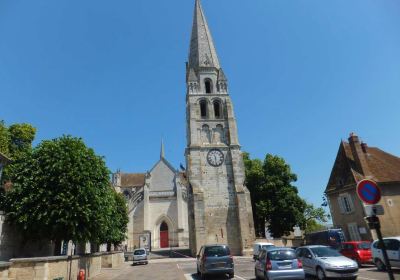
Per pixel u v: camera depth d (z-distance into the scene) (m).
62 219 20.69
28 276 16.30
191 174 44.31
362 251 22.53
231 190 44.31
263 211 46.25
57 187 21.89
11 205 21.61
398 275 16.86
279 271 14.91
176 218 59.28
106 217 25.00
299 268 15.10
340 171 36.72
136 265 36.53
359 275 17.67
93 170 24.19
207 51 54.09
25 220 20.88
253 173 49.81
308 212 53.75
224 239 41.72
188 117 49.53
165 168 64.56
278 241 42.28
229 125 47.84
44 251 25.92
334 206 36.38
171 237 58.28
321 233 33.38
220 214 42.97
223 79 51.47
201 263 19.27
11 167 23.64
